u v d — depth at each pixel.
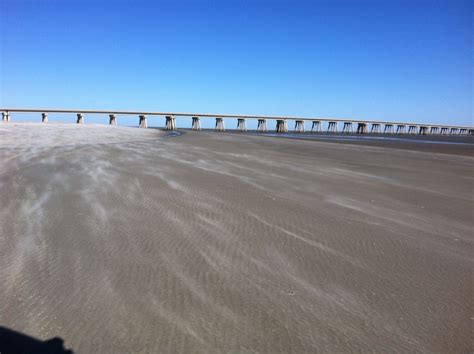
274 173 12.50
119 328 3.23
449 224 6.93
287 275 4.45
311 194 9.17
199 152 19.38
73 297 3.74
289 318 3.49
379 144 35.72
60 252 4.92
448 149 30.42
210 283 4.16
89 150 17.62
